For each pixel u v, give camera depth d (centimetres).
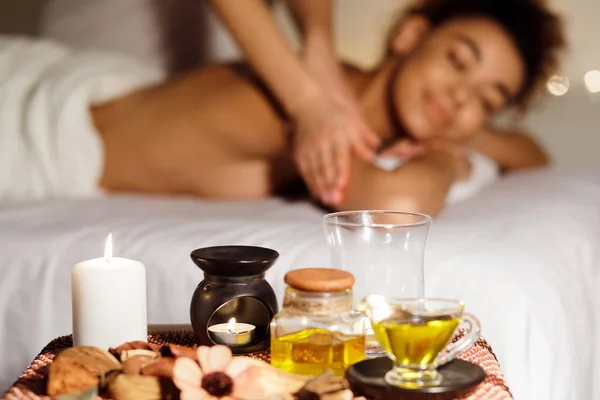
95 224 126
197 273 113
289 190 173
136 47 219
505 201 153
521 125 223
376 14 238
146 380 68
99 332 78
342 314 73
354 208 142
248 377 68
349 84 184
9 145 161
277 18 236
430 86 171
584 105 221
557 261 120
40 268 117
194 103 170
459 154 174
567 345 109
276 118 170
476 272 107
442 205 144
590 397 124
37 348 115
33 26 254
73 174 161
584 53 225
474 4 176
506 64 172
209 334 79
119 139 168
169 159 166
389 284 75
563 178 178
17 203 150
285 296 74
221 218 135
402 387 67
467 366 72
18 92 165
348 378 70
